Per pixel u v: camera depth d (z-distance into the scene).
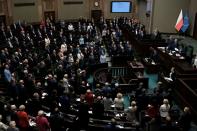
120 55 18.56
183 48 17.59
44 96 11.66
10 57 16.30
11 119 9.30
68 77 14.51
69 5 29.09
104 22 26.89
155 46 19.94
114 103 11.62
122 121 10.04
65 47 18.64
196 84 13.49
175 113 11.16
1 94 11.95
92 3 30.06
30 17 27.00
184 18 24.78
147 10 27.11
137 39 21.38
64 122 9.90
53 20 27.77
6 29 23.05
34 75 14.45
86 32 23.59
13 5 25.52
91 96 11.51
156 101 11.48
